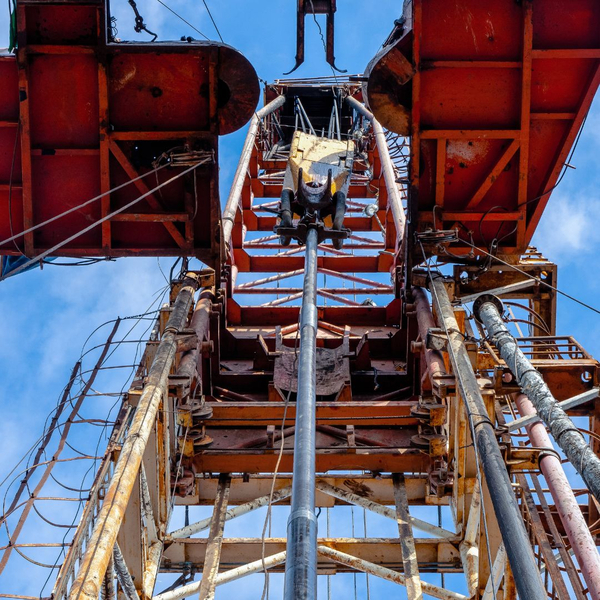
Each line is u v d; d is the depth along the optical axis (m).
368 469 16.84
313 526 7.03
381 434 17.97
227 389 20.05
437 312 17.45
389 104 18.19
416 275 19.00
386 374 20.09
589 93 17.83
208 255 18.56
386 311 23.02
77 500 11.31
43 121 17.30
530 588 10.16
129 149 17.73
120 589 12.66
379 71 17.88
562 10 17.53
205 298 19.11
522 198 18.62
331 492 17.14
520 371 13.84
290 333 22.53
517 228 19.00
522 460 13.09
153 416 13.20
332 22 19.66
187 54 16.94
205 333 18.47
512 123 18.14
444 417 16.25
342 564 16.42
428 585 14.81
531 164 18.69
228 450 16.69
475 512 15.05
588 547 11.36
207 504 17.12
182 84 17.33
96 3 16.42
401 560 16.48
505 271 20.09
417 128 18.05
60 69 16.98
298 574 6.59
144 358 15.84
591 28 17.62
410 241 18.86
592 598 10.98
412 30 17.36
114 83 17.22
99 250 18.08
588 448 11.80
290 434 17.67
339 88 35.19
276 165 32.19
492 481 11.81
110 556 10.24
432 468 16.55
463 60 17.67
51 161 17.64
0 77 17.12
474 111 18.11
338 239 14.64
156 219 18.02
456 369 14.64
